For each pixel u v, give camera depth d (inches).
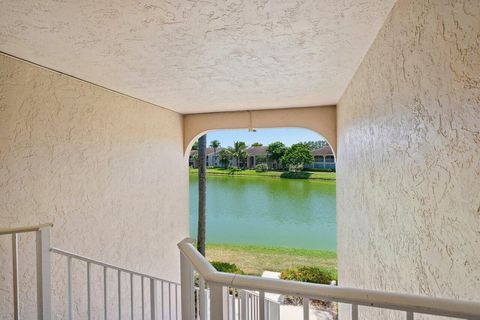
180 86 102.3
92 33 58.8
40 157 76.7
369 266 68.8
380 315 58.4
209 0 47.6
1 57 67.5
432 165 35.1
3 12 49.7
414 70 40.2
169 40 63.1
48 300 59.9
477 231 26.3
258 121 155.8
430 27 35.3
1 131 67.0
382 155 56.2
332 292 24.4
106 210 101.7
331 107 144.6
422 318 38.5
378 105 59.2
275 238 398.9
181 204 164.4
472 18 26.9
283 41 64.6
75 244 87.6
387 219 53.2
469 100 27.5
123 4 48.1
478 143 26.1
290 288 25.8
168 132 150.5
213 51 70.1
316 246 383.6
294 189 441.4
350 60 76.6
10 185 68.9
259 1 48.1
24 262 71.0
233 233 409.1
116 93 109.0
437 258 33.9
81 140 91.0
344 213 112.3
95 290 95.3
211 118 163.9
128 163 115.6
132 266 116.2
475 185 26.6
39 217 75.9
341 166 122.2
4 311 66.5
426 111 36.6
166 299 141.3
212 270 30.0
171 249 150.5
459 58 29.1
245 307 36.2
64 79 85.0
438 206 33.7
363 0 47.9
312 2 48.7
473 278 26.9
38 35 59.2
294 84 101.3
